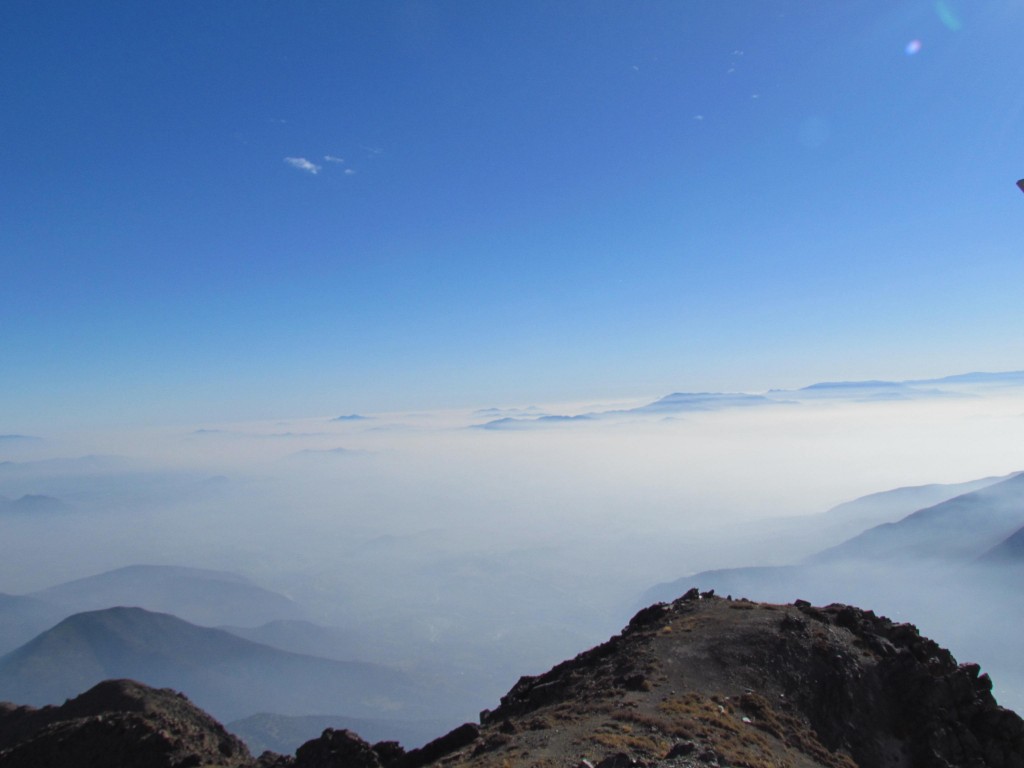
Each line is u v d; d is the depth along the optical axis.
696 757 27.02
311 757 36.97
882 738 37.94
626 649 46.19
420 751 35.69
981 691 44.81
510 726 34.75
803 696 39.16
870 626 48.75
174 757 43.25
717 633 45.91
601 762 25.66
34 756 44.78
